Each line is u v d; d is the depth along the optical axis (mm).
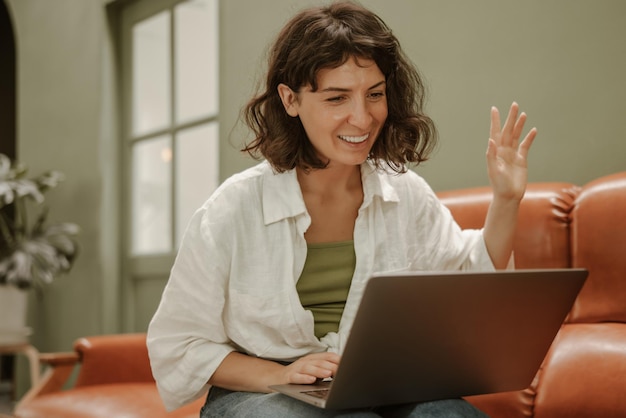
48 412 2445
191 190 3750
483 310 1198
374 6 2879
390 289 1086
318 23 1424
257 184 1562
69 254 4176
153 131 3963
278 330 1506
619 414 1605
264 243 1521
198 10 3703
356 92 1411
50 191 4527
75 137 4344
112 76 4168
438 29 2656
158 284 3943
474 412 1262
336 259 1565
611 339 1739
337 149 1446
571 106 2295
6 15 5973
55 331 4441
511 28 2445
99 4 4176
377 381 1189
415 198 1662
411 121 1552
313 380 1317
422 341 1174
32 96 4750
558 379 1716
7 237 4523
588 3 2258
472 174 2535
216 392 1509
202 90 3686
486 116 2508
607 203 1918
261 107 1685
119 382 2836
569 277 1265
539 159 2377
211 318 1510
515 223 1604
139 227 4086
